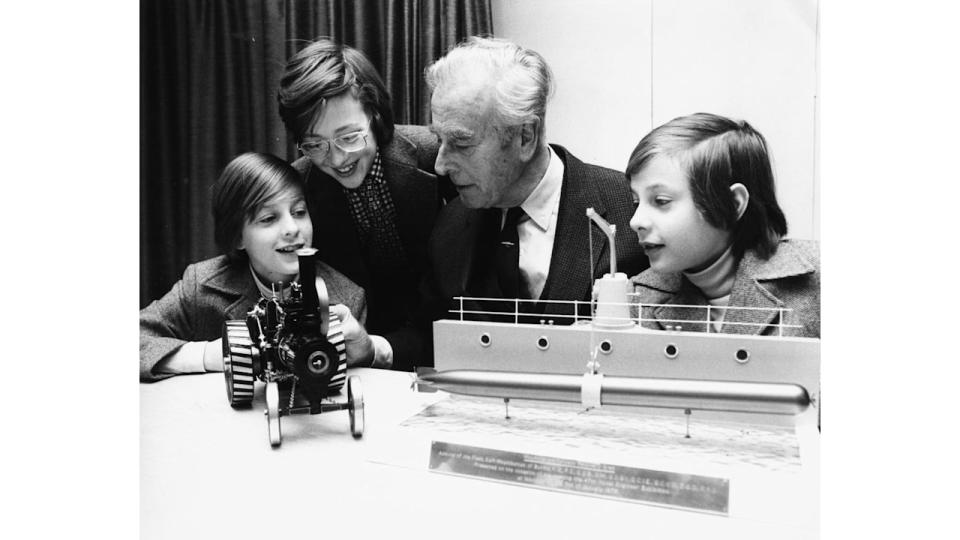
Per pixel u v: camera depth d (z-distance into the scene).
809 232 2.72
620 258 2.96
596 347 2.64
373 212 3.32
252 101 3.43
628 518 2.21
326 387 2.74
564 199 3.01
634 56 2.88
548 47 2.98
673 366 2.56
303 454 2.71
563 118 2.99
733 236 2.82
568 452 2.43
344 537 2.16
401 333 3.35
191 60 3.46
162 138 3.51
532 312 3.10
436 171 3.18
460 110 3.06
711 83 2.79
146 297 3.56
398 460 2.60
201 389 3.44
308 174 3.39
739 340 2.48
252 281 3.53
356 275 3.39
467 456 2.50
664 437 2.53
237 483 2.49
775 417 2.58
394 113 3.23
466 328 2.81
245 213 3.47
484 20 3.07
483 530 2.18
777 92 2.72
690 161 2.83
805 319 2.73
